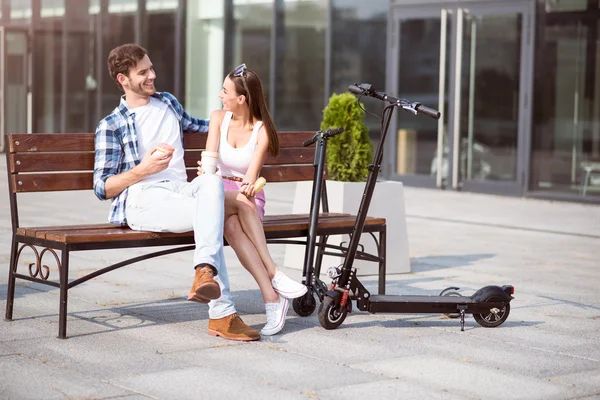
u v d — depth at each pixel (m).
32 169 5.72
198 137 6.38
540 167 14.07
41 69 20.55
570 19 13.62
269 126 5.93
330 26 16.20
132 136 5.84
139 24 19.08
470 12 14.55
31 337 5.30
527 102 14.10
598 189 13.55
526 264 8.54
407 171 15.49
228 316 5.41
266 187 15.39
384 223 6.35
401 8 15.33
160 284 7.03
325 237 6.59
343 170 7.73
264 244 5.61
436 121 15.05
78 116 20.11
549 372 4.87
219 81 17.94
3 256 8.16
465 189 14.87
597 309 6.55
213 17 17.95
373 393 4.41
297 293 5.52
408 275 7.82
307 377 4.65
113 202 5.77
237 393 4.36
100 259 8.16
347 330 5.69
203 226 5.30
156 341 5.29
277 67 17.02
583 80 13.58
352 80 16.00
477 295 5.80
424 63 15.14
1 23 20.64
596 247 9.77
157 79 18.91
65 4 20.14
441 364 4.96
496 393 4.47
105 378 4.54
